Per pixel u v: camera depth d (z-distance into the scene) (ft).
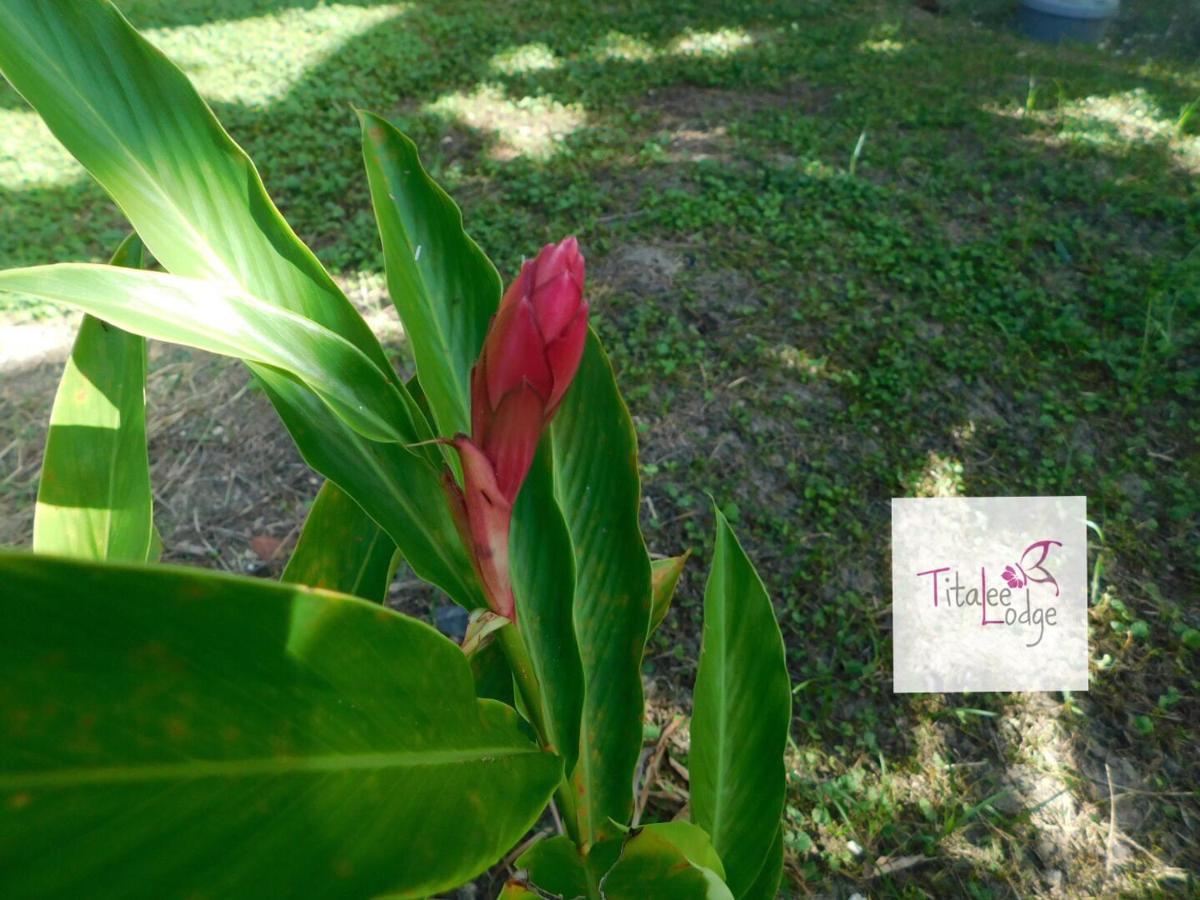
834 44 8.60
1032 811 2.88
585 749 1.61
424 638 1.00
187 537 3.56
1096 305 5.00
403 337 4.56
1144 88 7.73
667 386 4.36
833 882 2.71
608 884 1.36
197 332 1.01
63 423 1.56
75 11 1.17
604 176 6.03
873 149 6.44
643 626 1.63
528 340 1.10
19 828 0.74
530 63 7.89
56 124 1.15
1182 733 3.09
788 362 4.52
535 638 1.45
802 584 3.52
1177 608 3.47
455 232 1.56
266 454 3.96
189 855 0.82
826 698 3.11
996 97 7.40
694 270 5.10
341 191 5.75
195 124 1.25
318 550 1.76
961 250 5.33
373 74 7.47
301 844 0.89
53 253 4.88
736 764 1.83
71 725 0.75
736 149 6.40
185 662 0.80
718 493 3.86
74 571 0.71
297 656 0.89
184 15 8.59
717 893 1.32
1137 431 4.25
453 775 1.07
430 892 0.98
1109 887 2.72
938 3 10.03
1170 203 5.80
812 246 5.33
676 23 9.03
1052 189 5.97
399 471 1.37
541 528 1.46
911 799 2.92
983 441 4.17
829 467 4.00
